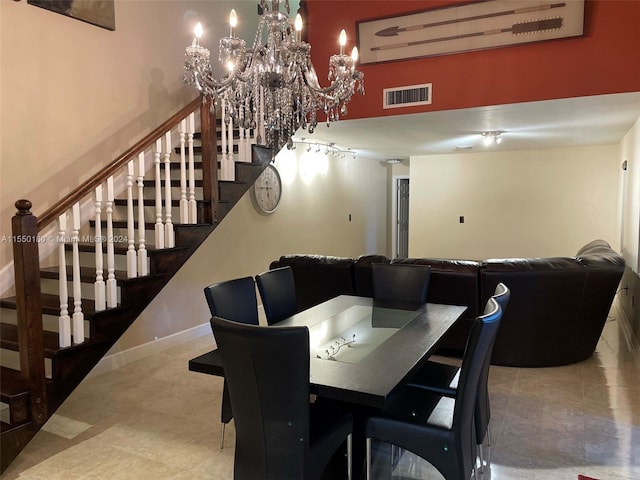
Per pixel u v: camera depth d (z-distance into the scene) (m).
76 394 3.27
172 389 3.36
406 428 1.92
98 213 2.81
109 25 3.86
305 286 4.17
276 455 1.74
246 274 5.45
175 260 3.30
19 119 3.21
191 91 4.75
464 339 3.67
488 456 2.36
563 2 3.45
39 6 3.30
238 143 3.99
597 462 2.33
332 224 7.48
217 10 5.16
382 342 2.17
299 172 6.50
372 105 4.23
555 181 6.80
